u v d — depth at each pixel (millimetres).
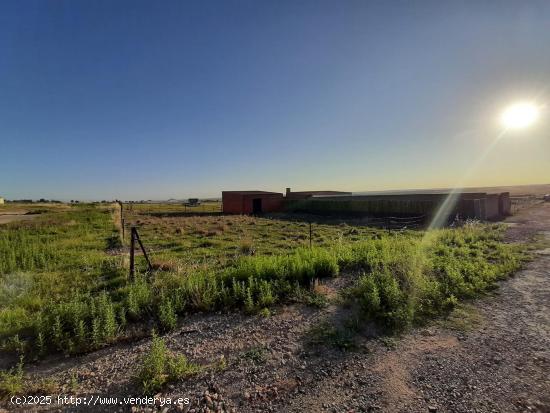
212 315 5477
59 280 7645
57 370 3939
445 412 3020
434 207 24312
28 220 20406
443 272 7074
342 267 7754
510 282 6844
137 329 4945
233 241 14750
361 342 4414
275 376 3705
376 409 3107
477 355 3996
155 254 11227
